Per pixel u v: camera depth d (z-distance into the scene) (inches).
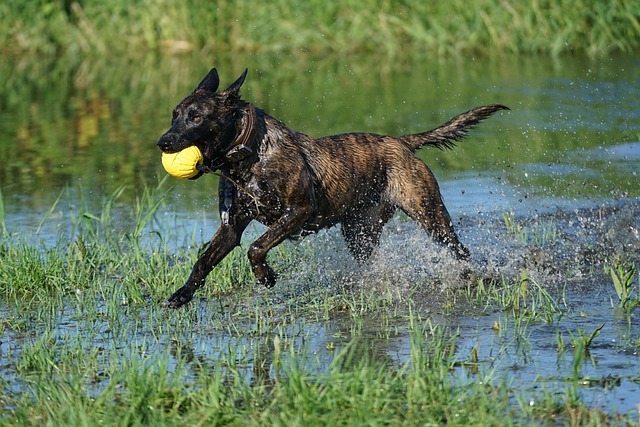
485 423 270.4
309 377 310.8
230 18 1252.5
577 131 753.0
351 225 443.8
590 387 304.0
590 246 494.6
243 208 401.4
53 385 306.8
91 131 816.3
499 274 451.5
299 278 450.9
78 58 1227.9
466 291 426.3
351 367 326.0
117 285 444.5
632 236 508.4
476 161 684.7
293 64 1136.8
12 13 1272.1
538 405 287.9
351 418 272.4
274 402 285.7
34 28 1268.5
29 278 442.9
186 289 400.5
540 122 784.3
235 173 395.2
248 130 386.9
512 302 399.2
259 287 438.9
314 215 410.6
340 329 374.0
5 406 301.7
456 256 447.8
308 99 905.5
